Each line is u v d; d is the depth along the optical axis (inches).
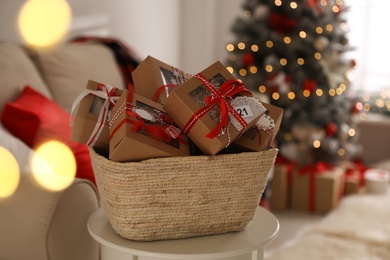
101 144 47.9
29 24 93.9
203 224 45.4
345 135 131.1
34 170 58.1
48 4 97.9
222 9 170.1
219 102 44.2
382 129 150.9
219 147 42.9
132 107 44.2
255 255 47.4
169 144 43.8
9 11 89.3
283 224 118.7
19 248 49.8
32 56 82.8
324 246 96.1
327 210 126.1
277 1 123.8
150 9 140.3
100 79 90.2
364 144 153.1
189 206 44.3
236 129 43.8
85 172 65.5
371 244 96.3
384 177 130.7
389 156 151.4
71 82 84.1
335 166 135.6
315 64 124.1
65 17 103.2
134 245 43.6
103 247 46.9
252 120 44.8
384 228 101.7
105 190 44.1
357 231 100.1
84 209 52.7
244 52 127.3
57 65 83.7
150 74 49.7
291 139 127.3
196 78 45.3
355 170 138.9
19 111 65.8
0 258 50.6
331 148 127.6
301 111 126.8
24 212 49.7
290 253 94.0
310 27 123.6
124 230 44.0
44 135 66.2
